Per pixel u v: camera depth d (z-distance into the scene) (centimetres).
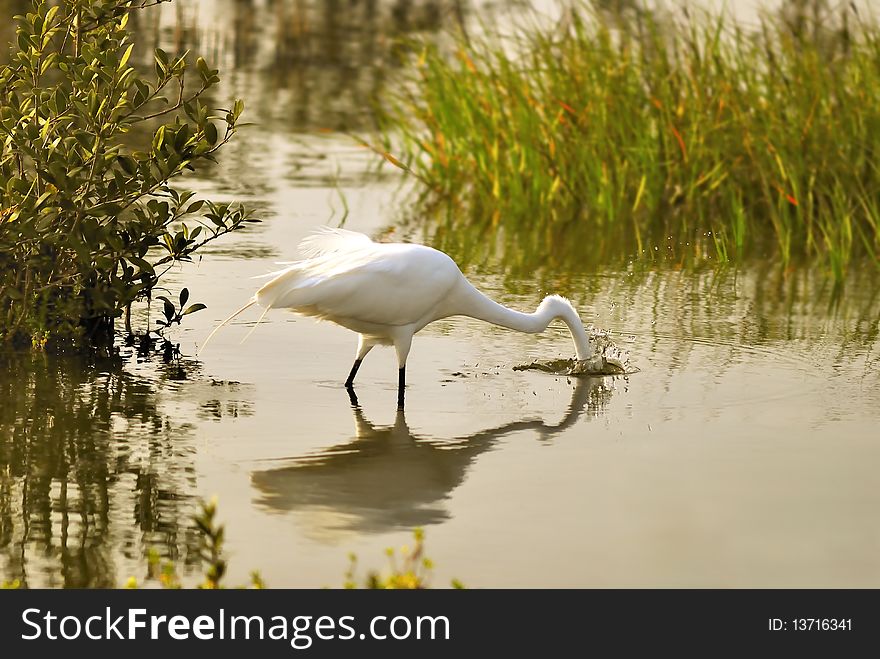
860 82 2181
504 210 2186
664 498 983
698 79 2247
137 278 1384
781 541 905
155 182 1322
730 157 2175
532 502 971
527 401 1230
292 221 2009
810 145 2106
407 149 2381
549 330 1501
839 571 859
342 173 2397
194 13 3712
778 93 2236
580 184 2234
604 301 1639
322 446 1088
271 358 1357
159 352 1362
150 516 928
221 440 1095
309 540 890
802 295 1692
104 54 1288
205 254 1786
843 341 1465
